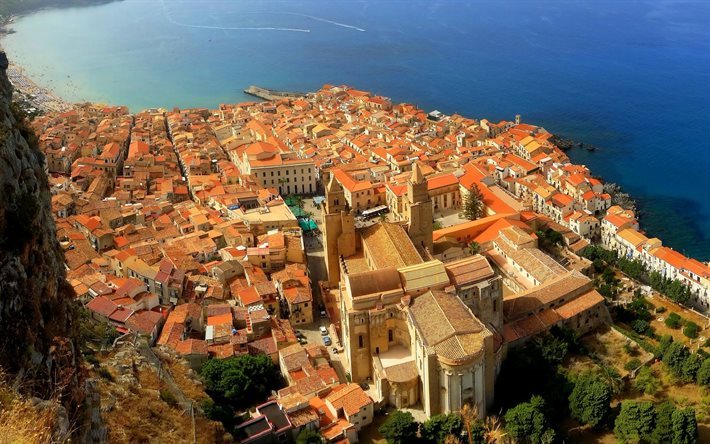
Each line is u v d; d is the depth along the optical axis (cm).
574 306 17775
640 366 16312
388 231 18150
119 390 10719
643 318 19200
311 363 15375
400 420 13125
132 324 15462
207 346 15638
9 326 6594
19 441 5375
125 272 19188
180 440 10388
